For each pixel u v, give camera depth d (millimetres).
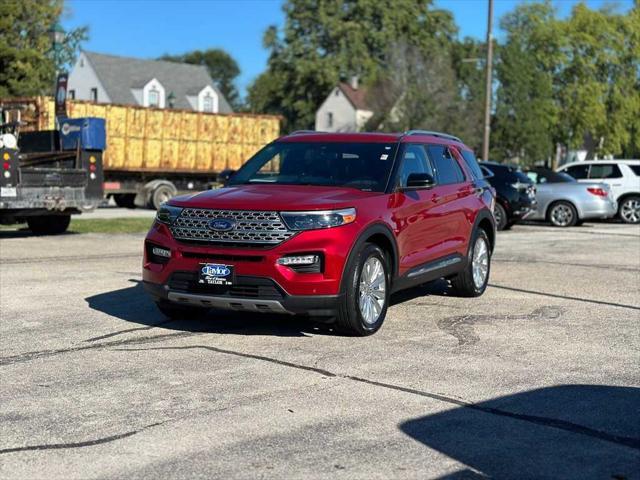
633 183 23719
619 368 6152
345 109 64875
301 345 6809
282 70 68250
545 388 5586
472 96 47844
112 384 5605
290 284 6605
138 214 24938
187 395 5355
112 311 8227
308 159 8133
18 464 4168
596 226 21969
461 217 8977
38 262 11977
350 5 66625
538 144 48656
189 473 4059
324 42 67250
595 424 4844
